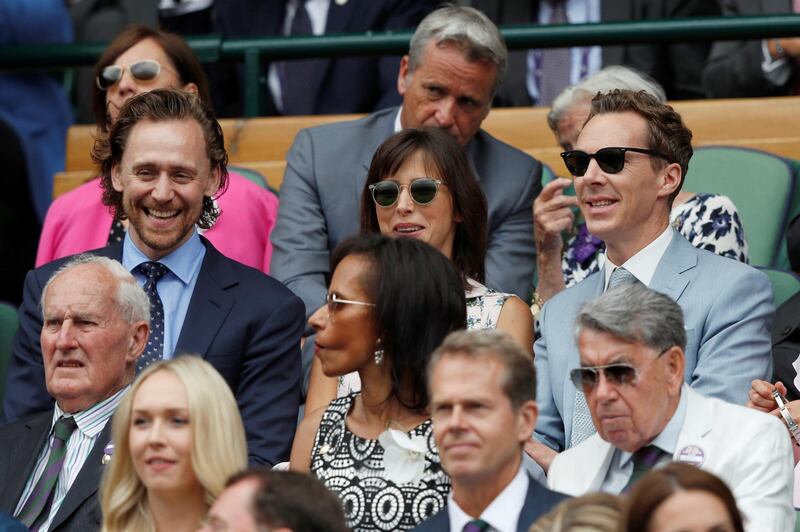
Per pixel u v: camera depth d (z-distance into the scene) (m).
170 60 27.09
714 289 20.41
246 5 32.72
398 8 31.94
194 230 22.89
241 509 13.88
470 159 25.28
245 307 22.19
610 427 17.56
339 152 25.44
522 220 25.05
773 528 17.14
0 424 22.62
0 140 30.77
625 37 29.77
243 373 21.92
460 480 15.90
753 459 17.42
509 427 15.77
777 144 28.83
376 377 18.03
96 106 27.14
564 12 31.61
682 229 24.16
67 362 20.75
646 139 20.73
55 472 20.67
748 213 26.80
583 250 25.31
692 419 17.75
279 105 32.00
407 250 18.09
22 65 31.39
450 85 24.61
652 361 17.45
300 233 24.94
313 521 13.90
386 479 17.69
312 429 18.47
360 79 31.80
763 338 20.23
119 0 34.16
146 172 22.36
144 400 17.30
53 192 30.64
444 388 15.81
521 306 20.95
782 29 29.50
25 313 23.00
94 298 20.83
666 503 13.84
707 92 30.91
